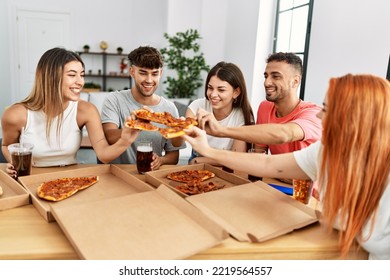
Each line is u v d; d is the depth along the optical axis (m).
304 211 1.10
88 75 6.72
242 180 1.37
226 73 1.77
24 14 6.28
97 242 0.84
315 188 1.35
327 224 1.02
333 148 0.93
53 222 1.03
